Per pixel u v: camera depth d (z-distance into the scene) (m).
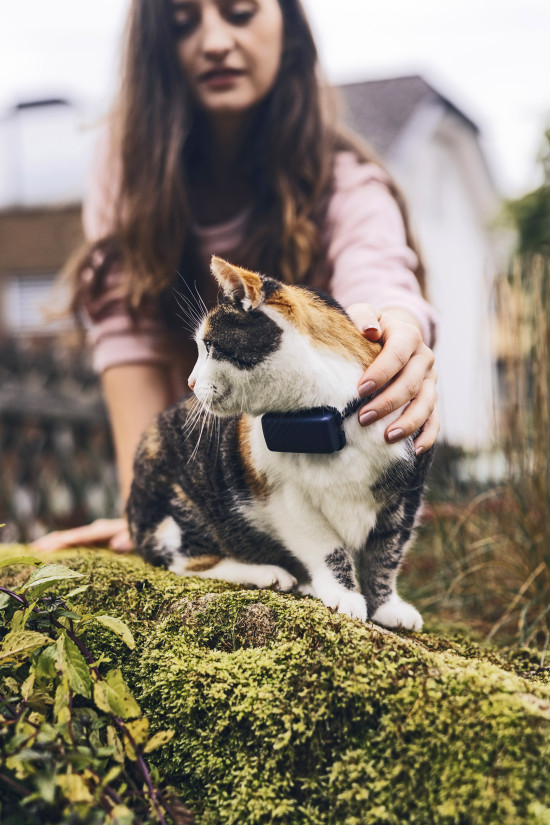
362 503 1.36
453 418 5.61
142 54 2.20
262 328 1.32
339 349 1.34
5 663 1.21
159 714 1.26
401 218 2.31
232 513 1.54
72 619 1.27
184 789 1.19
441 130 9.91
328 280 2.21
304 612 1.28
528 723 1.02
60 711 1.10
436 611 2.07
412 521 1.45
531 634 1.73
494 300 2.31
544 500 1.98
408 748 1.07
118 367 2.35
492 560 2.12
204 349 1.45
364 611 1.35
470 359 10.91
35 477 3.79
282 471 1.37
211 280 2.27
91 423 4.27
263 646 1.28
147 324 2.32
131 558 1.85
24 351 4.20
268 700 1.18
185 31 2.14
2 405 3.59
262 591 1.38
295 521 1.41
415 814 1.03
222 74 2.10
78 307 2.46
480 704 1.06
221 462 1.51
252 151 2.28
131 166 2.22
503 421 2.21
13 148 11.25
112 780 1.11
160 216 2.16
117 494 4.52
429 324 1.84
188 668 1.27
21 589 1.27
